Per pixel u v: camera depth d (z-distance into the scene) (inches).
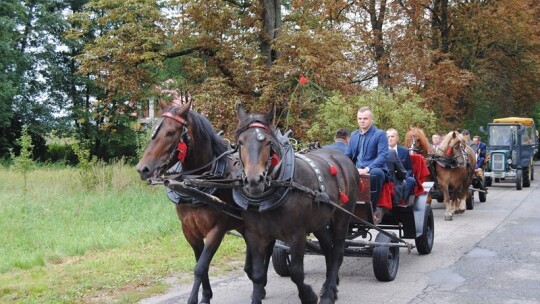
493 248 434.3
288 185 243.8
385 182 347.6
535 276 346.3
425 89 1109.1
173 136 250.8
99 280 329.4
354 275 356.2
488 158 987.9
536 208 690.2
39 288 310.5
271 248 292.8
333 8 1034.7
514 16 1267.2
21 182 724.0
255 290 248.8
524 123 1175.6
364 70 1082.7
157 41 805.9
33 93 1561.3
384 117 724.7
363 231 362.6
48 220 497.0
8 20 1376.7
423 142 571.8
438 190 629.9
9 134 1523.1
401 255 410.9
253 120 241.3
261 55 835.4
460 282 332.8
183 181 250.7
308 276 357.7
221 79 786.8
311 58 747.4
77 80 1549.0
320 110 728.3
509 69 1393.9
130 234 455.2
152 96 874.8
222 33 848.9
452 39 1282.0
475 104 1382.9
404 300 295.7
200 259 258.7
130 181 673.6
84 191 645.9
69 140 1574.8
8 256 380.8
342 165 303.6
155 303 291.9
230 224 274.7
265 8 864.9
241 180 247.9
